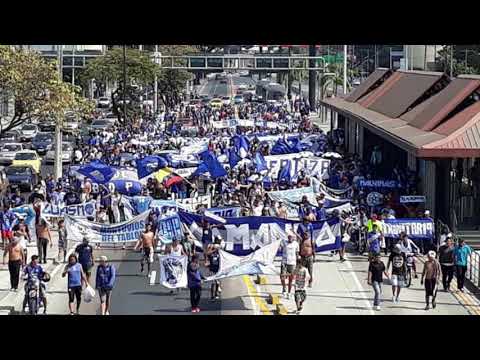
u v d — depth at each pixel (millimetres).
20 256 32062
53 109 46719
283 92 158000
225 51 150000
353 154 67812
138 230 36312
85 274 30266
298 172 51031
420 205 43344
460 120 42094
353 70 133625
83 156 64750
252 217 34969
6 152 65812
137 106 97562
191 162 54688
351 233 40156
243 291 32312
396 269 30453
